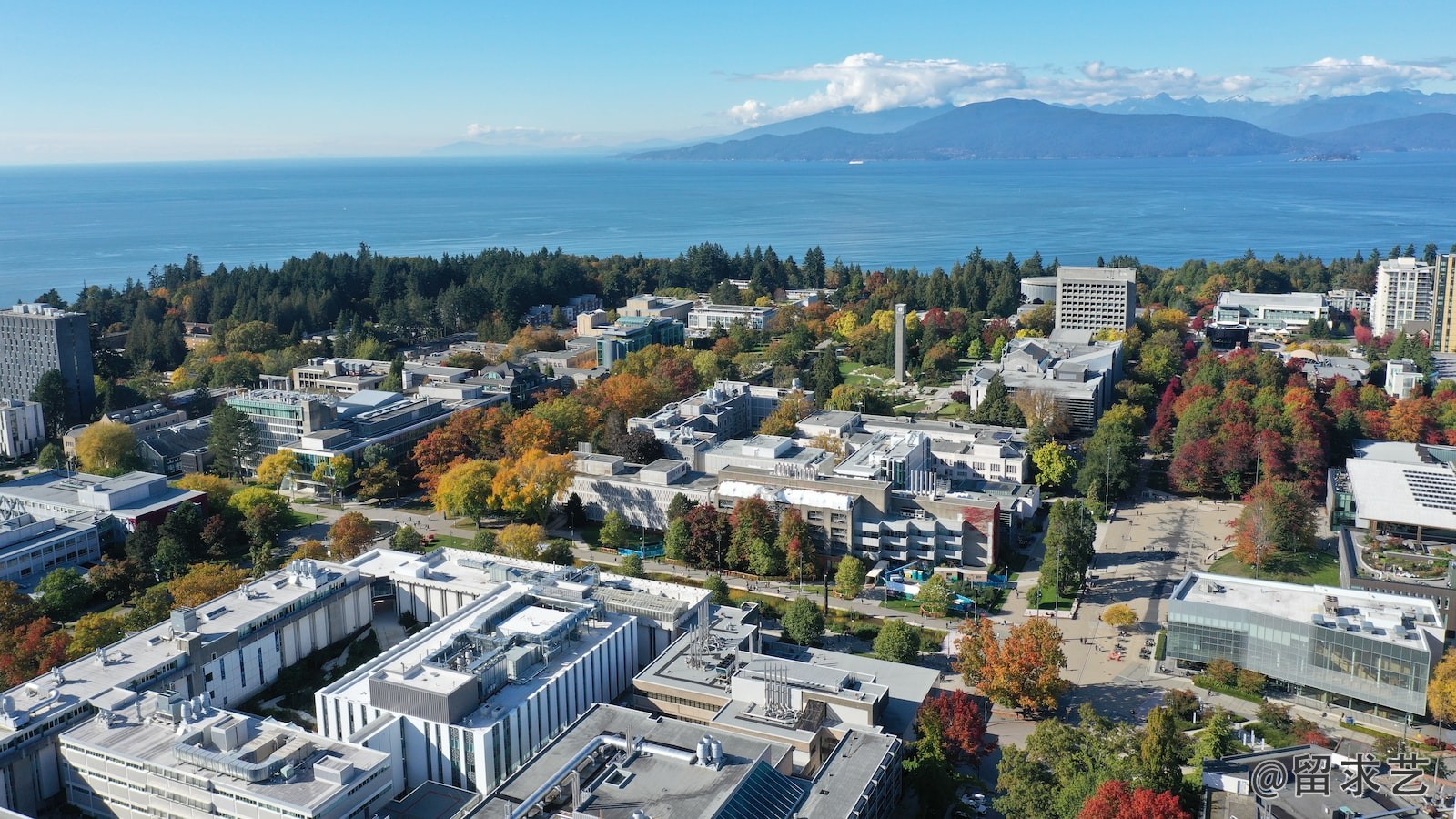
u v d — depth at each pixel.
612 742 187.00
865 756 190.12
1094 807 169.88
